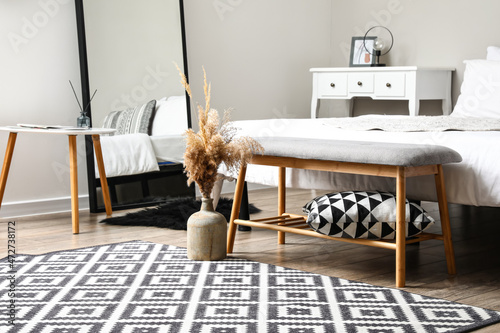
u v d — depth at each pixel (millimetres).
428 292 2193
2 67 3602
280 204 2998
